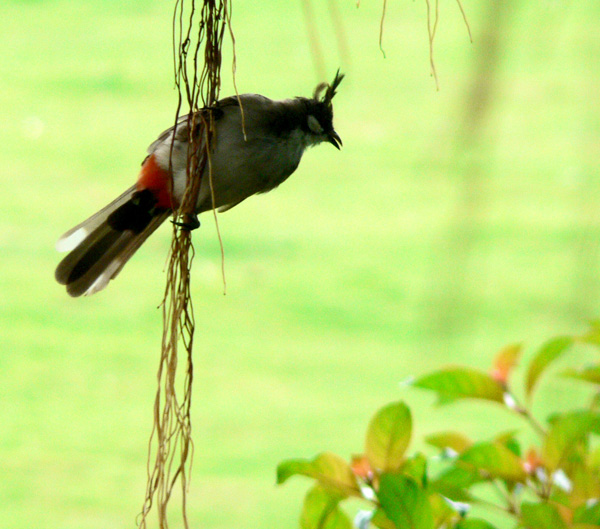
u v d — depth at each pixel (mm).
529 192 17703
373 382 12664
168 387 3752
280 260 16125
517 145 19266
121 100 22312
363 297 14891
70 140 20422
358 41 24484
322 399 12242
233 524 9625
